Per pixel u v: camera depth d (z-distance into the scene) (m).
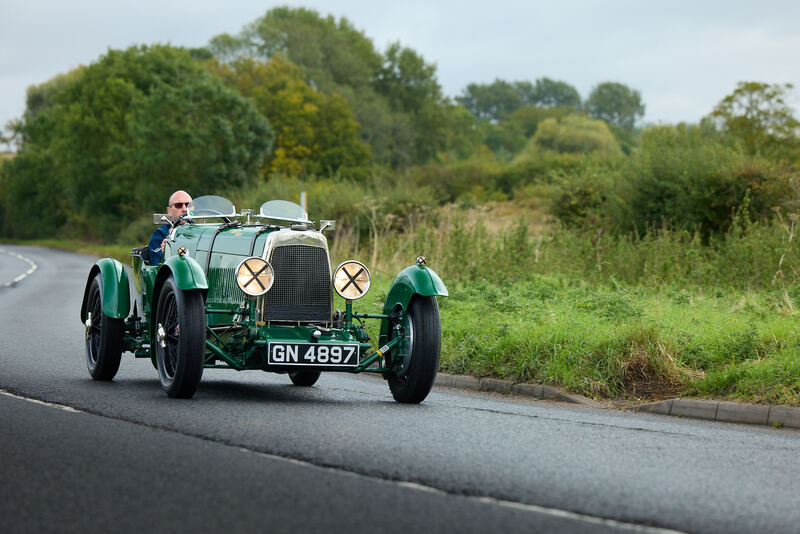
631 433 11.74
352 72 160.50
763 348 15.90
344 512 7.50
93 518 7.28
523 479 8.79
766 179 40.28
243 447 10.02
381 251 34.38
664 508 7.89
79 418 11.73
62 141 108.69
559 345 16.42
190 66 105.31
